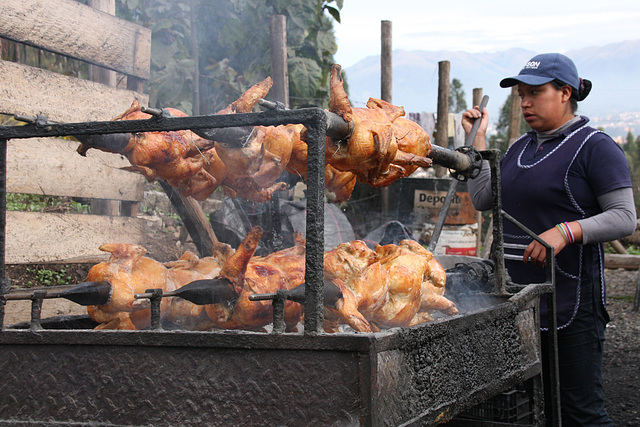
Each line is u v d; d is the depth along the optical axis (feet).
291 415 4.59
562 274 9.09
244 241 5.55
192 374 4.85
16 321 10.23
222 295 5.55
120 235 11.80
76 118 11.05
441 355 5.46
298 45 19.71
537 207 9.53
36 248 10.18
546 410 9.27
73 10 11.03
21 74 10.02
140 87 13.15
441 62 22.52
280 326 4.70
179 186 6.77
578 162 9.21
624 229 8.68
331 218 13.16
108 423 5.06
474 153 8.29
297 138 6.70
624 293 26.58
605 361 16.30
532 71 9.61
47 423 5.17
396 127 6.64
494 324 6.56
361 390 4.37
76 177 11.16
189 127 4.97
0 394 5.34
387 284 6.34
